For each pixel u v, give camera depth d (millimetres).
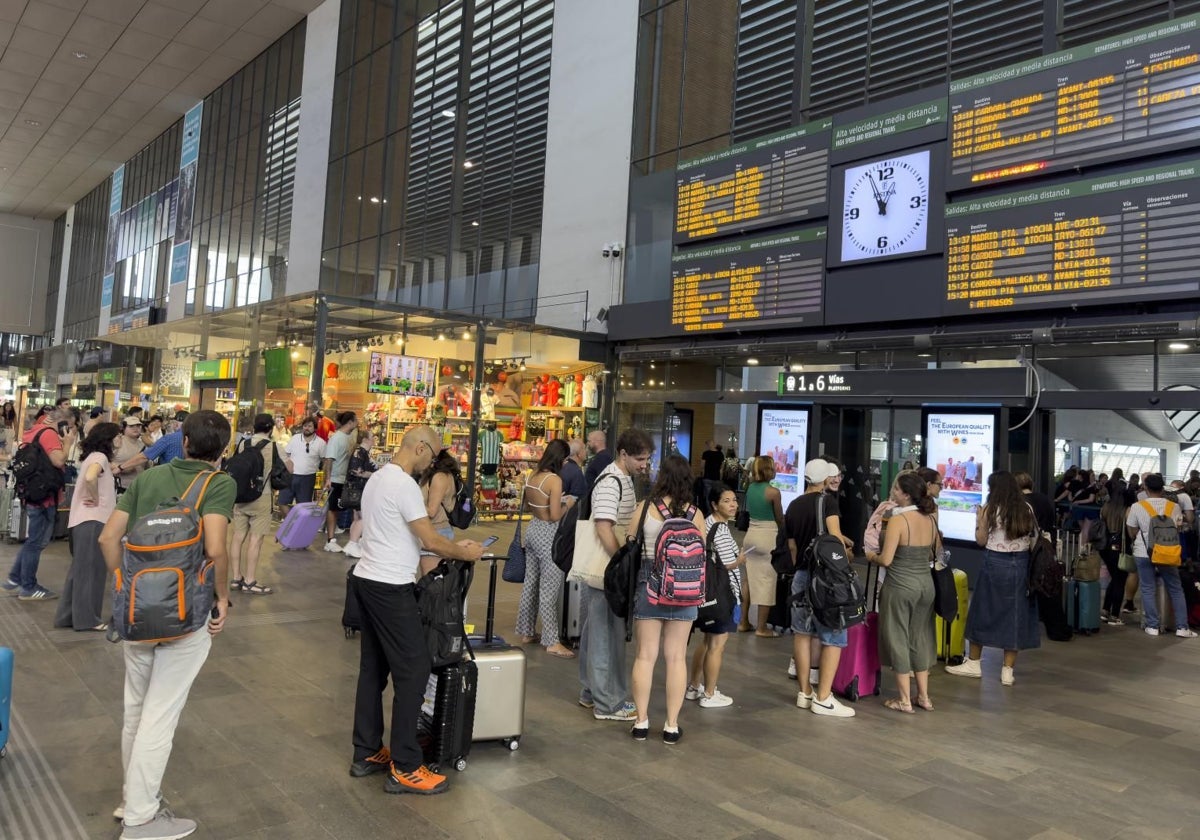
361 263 20094
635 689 4492
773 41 12375
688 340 13102
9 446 13492
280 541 8906
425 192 18453
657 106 14031
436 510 5703
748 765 4199
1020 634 6008
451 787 3748
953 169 9734
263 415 7961
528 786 3803
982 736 4840
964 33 10242
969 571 9688
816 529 6117
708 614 4660
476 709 4121
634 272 14078
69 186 37250
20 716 4301
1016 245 9195
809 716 5094
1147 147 8242
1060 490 9875
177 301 28531
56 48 23797
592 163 14922
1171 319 8172
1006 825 3623
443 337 13875
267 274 23562
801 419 11602
